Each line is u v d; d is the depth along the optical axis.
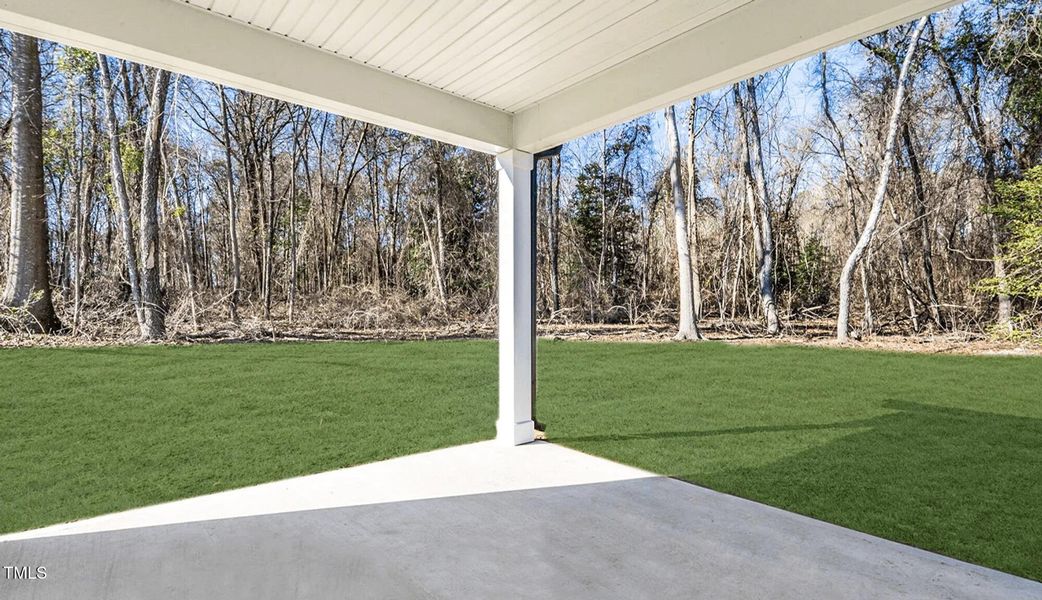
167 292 5.41
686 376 5.72
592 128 3.45
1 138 4.66
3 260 4.62
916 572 2.24
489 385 6.17
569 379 5.97
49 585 2.08
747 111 6.16
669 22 2.56
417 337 6.88
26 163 4.75
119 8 2.15
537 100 3.66
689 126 6.61
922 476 3.49
